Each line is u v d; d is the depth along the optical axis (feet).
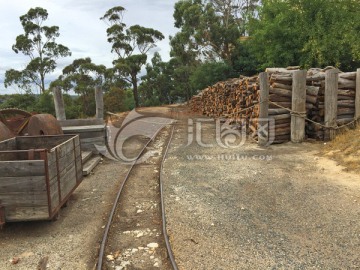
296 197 20.27
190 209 19.01
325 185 22.11
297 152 31.58
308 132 36.99
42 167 15.64
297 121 35.01
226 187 22.70
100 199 21.45
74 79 111.75
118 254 14.35
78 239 15.87
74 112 102.42
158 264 13.52
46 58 130.72
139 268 13.26
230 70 109.19
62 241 15.70
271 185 22.66
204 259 13.73
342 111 35.19
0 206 15.57
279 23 72.33
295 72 34.22
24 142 22.76
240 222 17.15
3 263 13.92
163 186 23.32
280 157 30.07
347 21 65.87
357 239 15.02
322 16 68.13
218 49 121.39
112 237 15.98
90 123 38.17
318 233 15.72
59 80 115.85
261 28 82.07
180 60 153.79
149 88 181.37
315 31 68.03
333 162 27.14
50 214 15.96
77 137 21.74
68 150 19.44
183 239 15.47
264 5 80.89
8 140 21.31
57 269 13.37
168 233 16.08
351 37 62.75
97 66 115.14
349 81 35.29
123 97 121.39
